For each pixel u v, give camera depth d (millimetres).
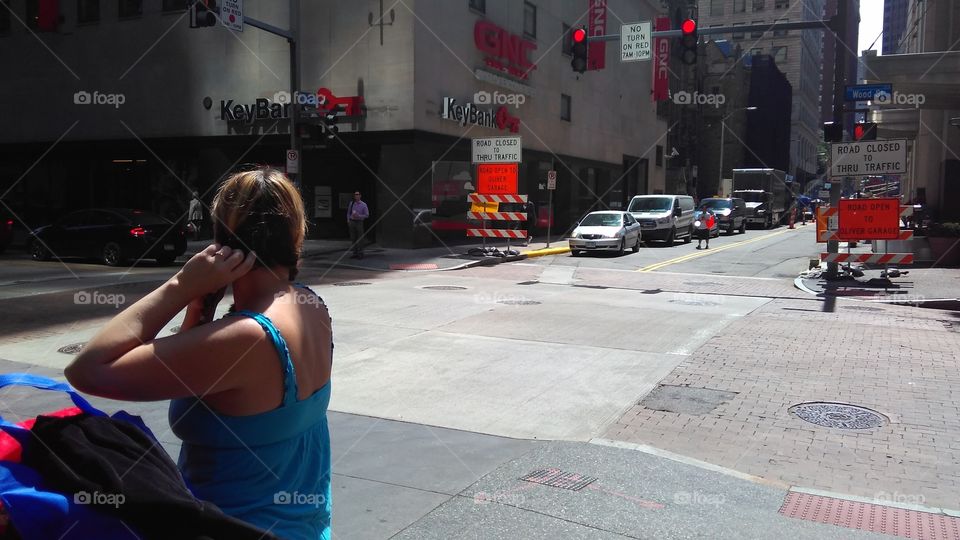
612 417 6188
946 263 19281
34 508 1317
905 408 6480
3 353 8258
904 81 19969
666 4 47625
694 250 27078
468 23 25219
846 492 4586
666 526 3945
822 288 15352
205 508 1501
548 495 4352
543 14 31062
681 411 6371
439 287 15312
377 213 23906
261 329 1590
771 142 81125
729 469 4891
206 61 24688
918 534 3928
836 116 16641
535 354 8641
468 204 26531
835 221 16188
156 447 1672
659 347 9141
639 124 44094
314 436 1816
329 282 16172
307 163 25625
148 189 27031
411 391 6938
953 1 28281
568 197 34719
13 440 1441
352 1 22719
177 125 25438
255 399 1611
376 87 22688
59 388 1650
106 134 26688
